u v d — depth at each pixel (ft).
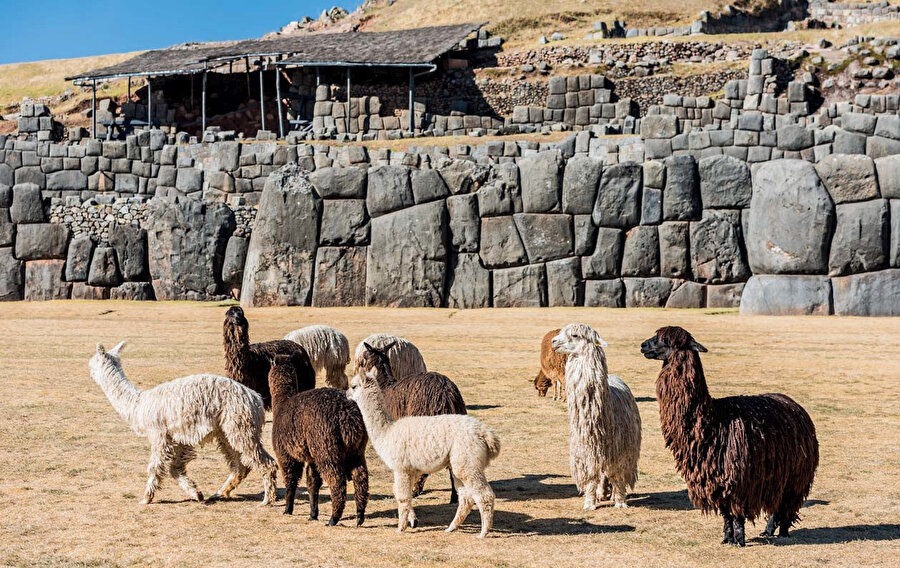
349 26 229.86
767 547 23.22
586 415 26.89
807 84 132.16
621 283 98.58
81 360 58.39
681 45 150.61
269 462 27.50
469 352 64.18
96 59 232.94
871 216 89.76
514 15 199.72
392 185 100.07
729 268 97.04
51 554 22.47
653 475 31.73
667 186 97.86
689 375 23.35
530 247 98.94
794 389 48.73
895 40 134.31
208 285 106.22
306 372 36.11
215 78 158.10
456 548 22.98
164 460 27.50
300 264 99.91
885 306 88.99
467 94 149.28
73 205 110.01
